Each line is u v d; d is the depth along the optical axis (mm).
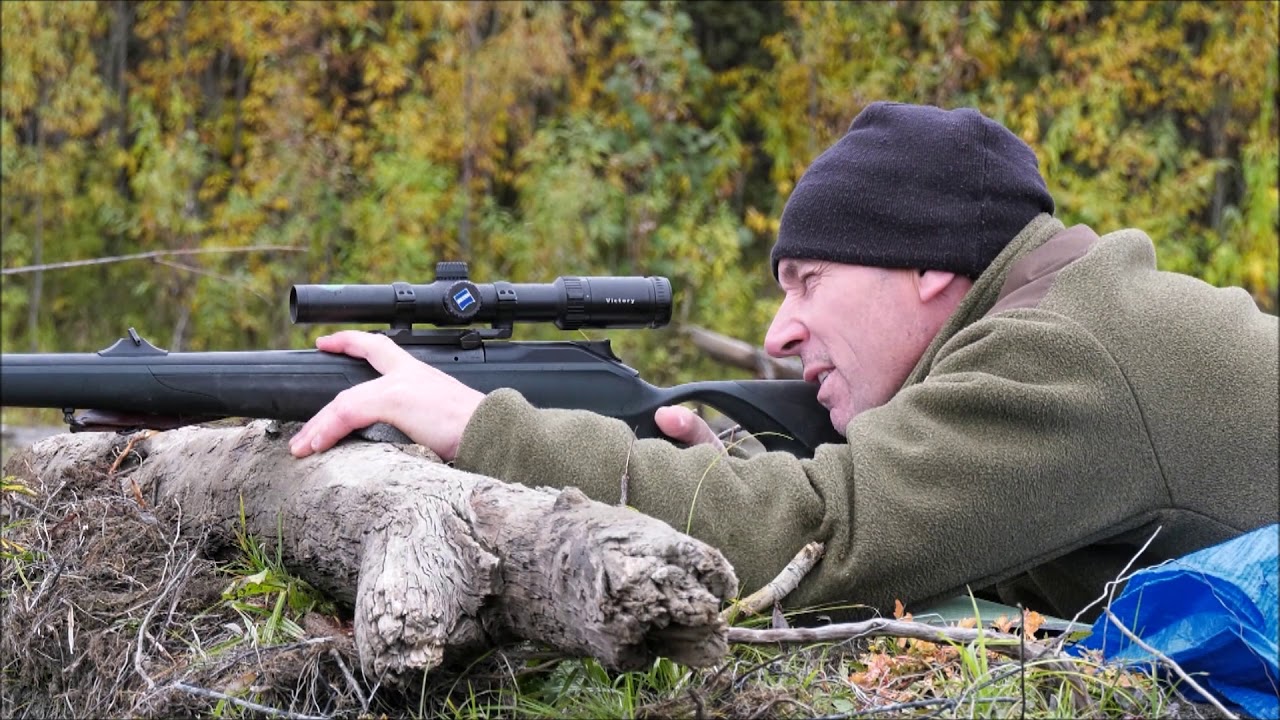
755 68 14562
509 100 13352
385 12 14773
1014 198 3096
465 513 2402
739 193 14602
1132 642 2633
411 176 12703
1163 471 2736
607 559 2080
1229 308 2834
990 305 3037
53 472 3604
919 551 2674
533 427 2742
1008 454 2688
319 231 13086
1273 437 2734
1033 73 14031
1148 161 13055
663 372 12352
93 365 2729
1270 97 13188
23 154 14258
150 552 3055
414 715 2445
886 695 2500
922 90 13125
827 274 3164
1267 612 2420
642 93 13531
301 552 2781
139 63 15852
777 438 3295
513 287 3061
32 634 2887
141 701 2463
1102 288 2822
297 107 13242
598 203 12773
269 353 2883
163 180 13180
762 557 2711
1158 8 13711
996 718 2385
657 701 2416
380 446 2793
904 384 3158
